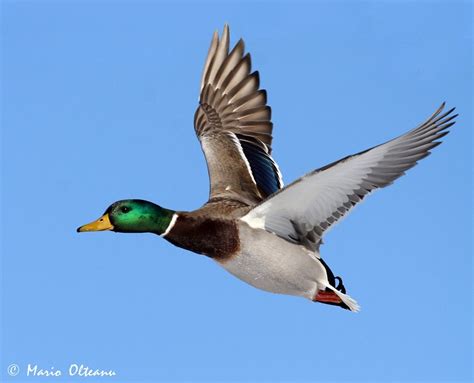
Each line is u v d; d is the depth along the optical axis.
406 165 10.54
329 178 10.66
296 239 11.41
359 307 11.61
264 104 14.07
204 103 14.38
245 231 11.62
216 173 13.27
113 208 12.32
